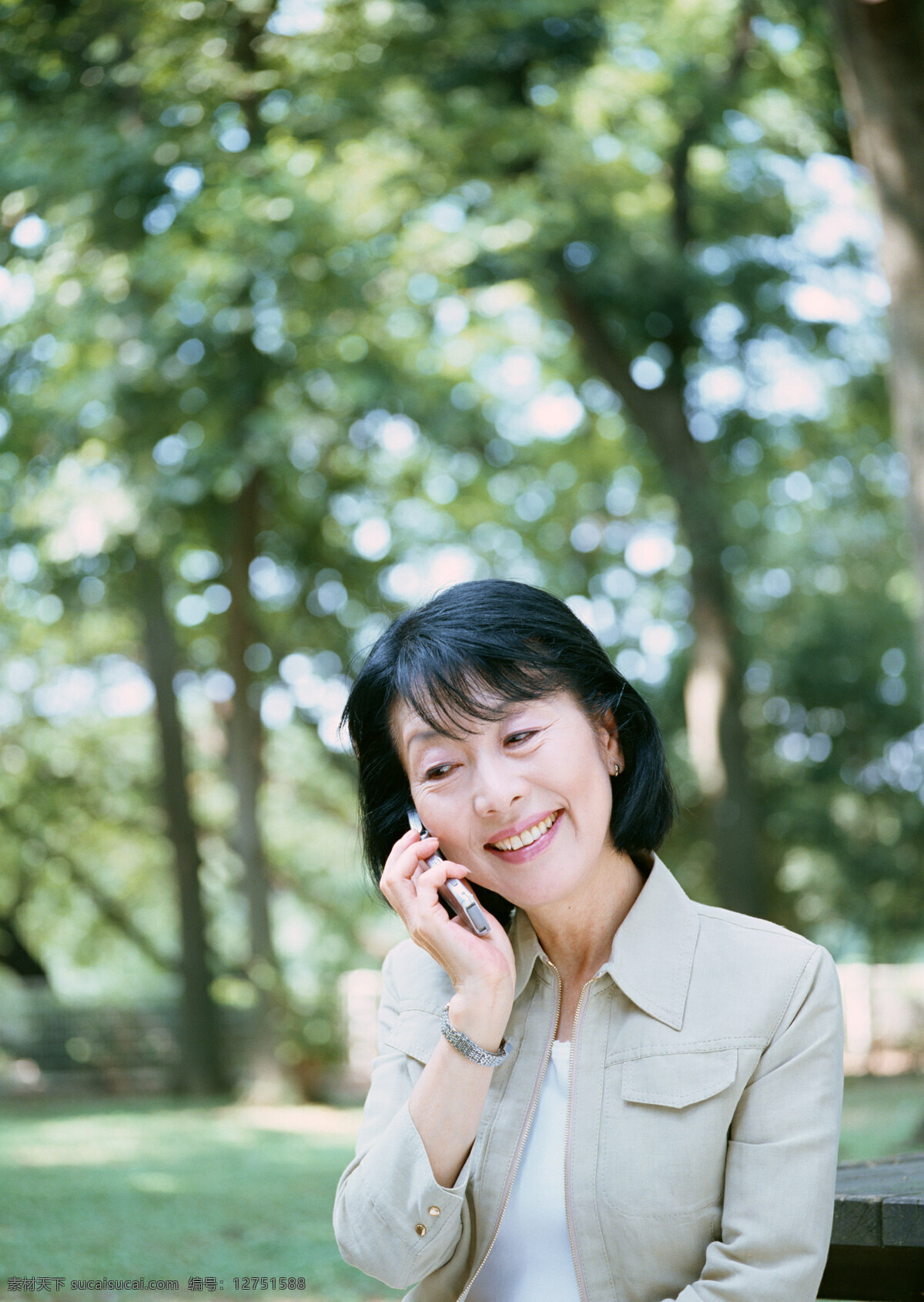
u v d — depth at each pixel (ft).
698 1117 5.41
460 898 5.54
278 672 53.31
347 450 47.42
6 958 65.31
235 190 36.35
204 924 52.29
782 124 45.01
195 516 46.34
